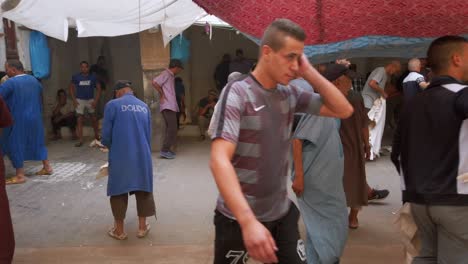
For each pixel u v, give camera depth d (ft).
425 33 9.16
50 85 33.99
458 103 7.62
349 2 9.04
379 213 17.12
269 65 6.29
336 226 10.91
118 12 23.71
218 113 6.31
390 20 9.10
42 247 14.47
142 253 13.97
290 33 6.11
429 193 7.92
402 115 8.80
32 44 29.71
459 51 8.02
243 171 6.66
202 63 36.60
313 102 7.06
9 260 12.06
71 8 23.07
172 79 27.14
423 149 8.12
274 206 7.04
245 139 6.52
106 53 36.09
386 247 13.97
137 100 15.01
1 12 22.27
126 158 14.44
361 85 26.07
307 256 10.94
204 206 18.40
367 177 22.44
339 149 10.98
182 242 14.78
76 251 14.16
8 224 12.01
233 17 9.30
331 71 11.46
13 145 21.91
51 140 33.78
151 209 15.08
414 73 22.47
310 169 10.88
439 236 8.24
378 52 10.21
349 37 9.27
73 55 35.94
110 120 14.46
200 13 25.05
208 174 23.41
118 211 14.80
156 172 24.00
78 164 26.16
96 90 31.91
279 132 6.72
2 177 12.00
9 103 21.89
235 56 36.14
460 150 7.69
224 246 7.30
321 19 9.18
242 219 5.25
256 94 6.44
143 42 28.45
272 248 5.10
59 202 19.13
